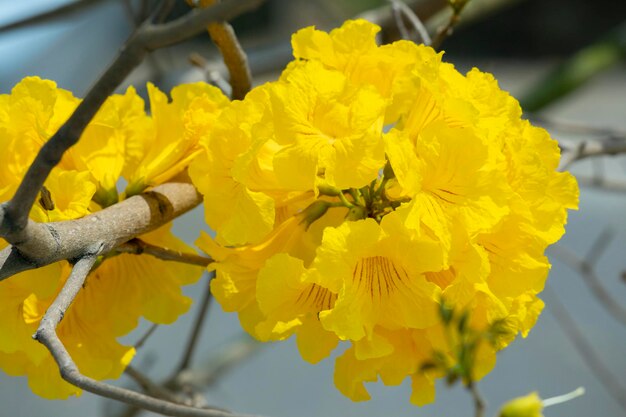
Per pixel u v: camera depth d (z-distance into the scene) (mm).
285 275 685
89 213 712
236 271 709
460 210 683
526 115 1073
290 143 686
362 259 696
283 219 728
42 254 657
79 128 621
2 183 712
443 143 686
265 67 1283
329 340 703
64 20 1151
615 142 963
